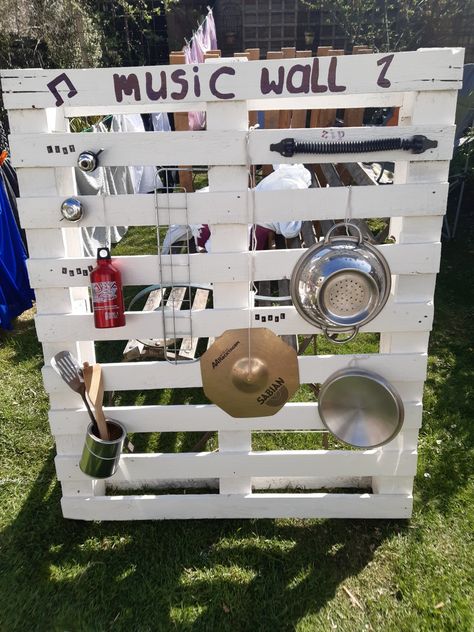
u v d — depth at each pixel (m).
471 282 4.78
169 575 2.11
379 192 1.82
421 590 2.03
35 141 1.78
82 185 4.32
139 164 1.81
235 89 1.74
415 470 2.21
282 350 1.98
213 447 2.82
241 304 1.99
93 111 1.95
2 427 2.98
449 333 3.98
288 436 2.84
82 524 2.34
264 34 9.94
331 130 1.76
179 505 2.30
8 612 1.98
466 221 6.14
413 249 1.88
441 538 2.24
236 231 1.89
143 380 2.08
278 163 1.81
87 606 2.00
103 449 2.03
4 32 6.20
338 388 2.01
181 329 2.00
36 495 2.52
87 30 7.73
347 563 2.14
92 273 1.87
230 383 2.02
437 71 1.70
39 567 2.15
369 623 1.92
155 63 10.02
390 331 2.01
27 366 3.64
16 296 4.08
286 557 2.17
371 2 9.11
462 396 3.21
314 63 1.71
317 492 2.47
